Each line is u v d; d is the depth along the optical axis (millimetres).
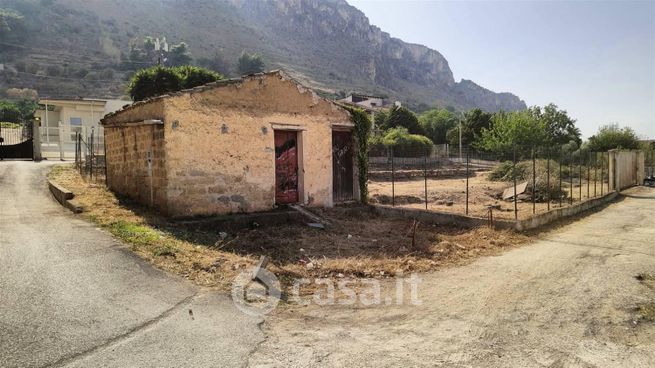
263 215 10852
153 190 10516
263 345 4375
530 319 5246
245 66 111000
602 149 38906
